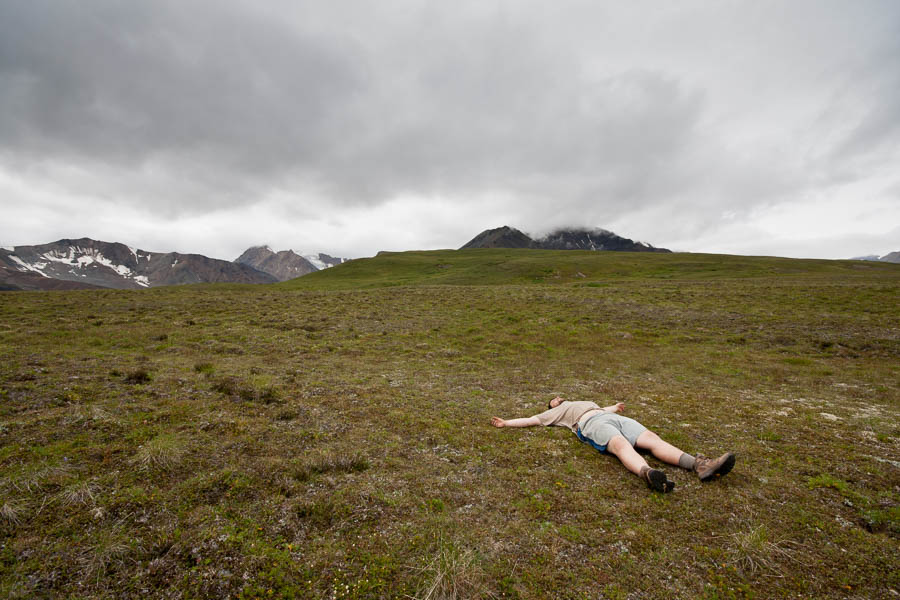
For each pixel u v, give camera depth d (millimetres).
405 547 3654
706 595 3150
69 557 3316
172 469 4762
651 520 4152
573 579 3303
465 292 36656
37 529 3600
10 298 26359
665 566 3461
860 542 3783
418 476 5012
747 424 7242
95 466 4715
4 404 6500
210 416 6668
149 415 6441
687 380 11344
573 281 70375
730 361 14039
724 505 4430
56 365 9656
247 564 3371
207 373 9930
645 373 12352
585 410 6617
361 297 32719
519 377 11633
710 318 22547
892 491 4758
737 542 3732
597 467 5406
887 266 86812
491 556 3545
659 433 6727
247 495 4371
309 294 35625
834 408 8336
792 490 4770
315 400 8125
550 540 3787
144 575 3219
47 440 5270
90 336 15297
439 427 6828
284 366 11695
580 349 16391
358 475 4977
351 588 3174
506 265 87438
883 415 7836
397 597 3102
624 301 29812
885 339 16375
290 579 3248
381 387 9539
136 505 4023
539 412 7992
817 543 3770
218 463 5031
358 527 3928
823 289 32250
